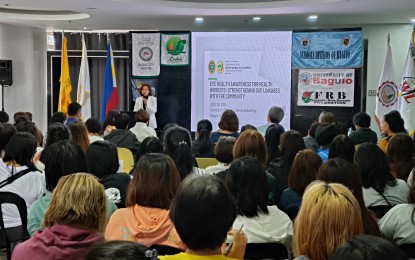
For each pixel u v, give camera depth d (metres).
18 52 10.38
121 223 2.34
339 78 8.98
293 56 9.11
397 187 3.18
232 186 2.55
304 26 10.07
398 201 3.14
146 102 9.47
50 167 2.80
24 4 7.83
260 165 2.60
